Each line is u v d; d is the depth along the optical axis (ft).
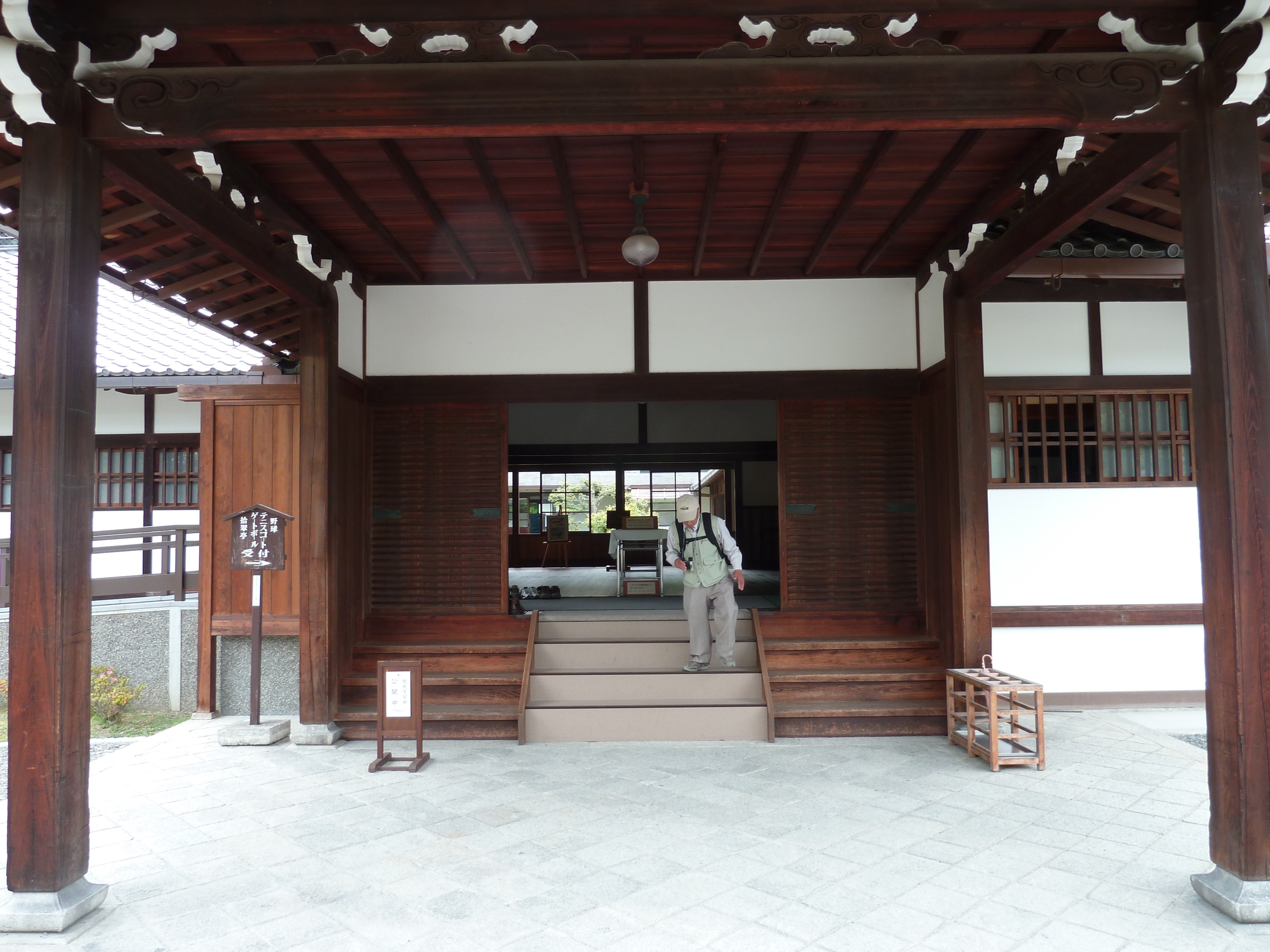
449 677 19.70
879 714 18.56
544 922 9.98
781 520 21.67
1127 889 10.77
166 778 15.93
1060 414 21.08
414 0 10.32
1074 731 18.65
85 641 10.71
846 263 21.30
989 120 10.48
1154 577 20.95
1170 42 10.68
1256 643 10.19
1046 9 10.46
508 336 21.72
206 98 10.36
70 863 10.30
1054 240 14.80
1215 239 10.50
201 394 21.79
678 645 20.30
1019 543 20.93
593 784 15.38
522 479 42.50
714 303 21.75
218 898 10.71
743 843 12.38
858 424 21.77
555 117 10.36
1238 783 10.14
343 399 19.97
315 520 18.83
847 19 10.48
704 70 10.36
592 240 19.34
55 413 10.29
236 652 21.83
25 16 9.83
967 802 14.19
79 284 10.57
